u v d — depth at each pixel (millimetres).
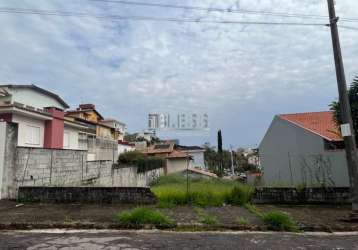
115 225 6719
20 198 9461
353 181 7613
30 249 4906
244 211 8492
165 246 5215
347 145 7789
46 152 11781
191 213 8086
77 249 4934
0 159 9602
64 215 7547
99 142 25453
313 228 6887
